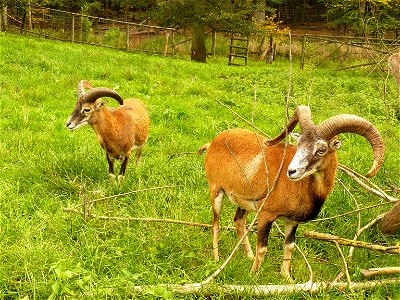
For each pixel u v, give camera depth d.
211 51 22.31
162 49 21.36
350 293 4.07
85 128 7.12
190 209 5.14
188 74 13.87
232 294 4.02
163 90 10.20
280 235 4.87
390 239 4.91
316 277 4.33
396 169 6.12
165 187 5.22
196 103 9.41
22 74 9.93
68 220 4.71
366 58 19.78
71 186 5.30
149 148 6.68
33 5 20.09
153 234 4.63
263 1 20.95
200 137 7.40
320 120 8.20
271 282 4.25
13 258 4.14
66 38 20.45
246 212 4.61
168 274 4.23
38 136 6.52
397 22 19.61
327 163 3.97
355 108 9.84
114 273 4.15
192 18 18.66
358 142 7.69
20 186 5.31
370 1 17.70
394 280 4.20
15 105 7.70
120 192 5.30
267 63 20.98
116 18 27.62
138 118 5.95
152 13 19.44
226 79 14.02
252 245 4.77
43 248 4.28
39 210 4.86
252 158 4.29
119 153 5.67
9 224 4.55
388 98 10.82
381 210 5.20
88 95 5.40
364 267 4.47
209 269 4.27
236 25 19.03
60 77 10.21
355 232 4.93
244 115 8.91
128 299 3.88
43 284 3.92
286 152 4.20
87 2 25.77
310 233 4.34
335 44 21.16
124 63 13.73
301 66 18.50
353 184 5.68
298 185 4.09
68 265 3.95
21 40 14.66
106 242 4.45
